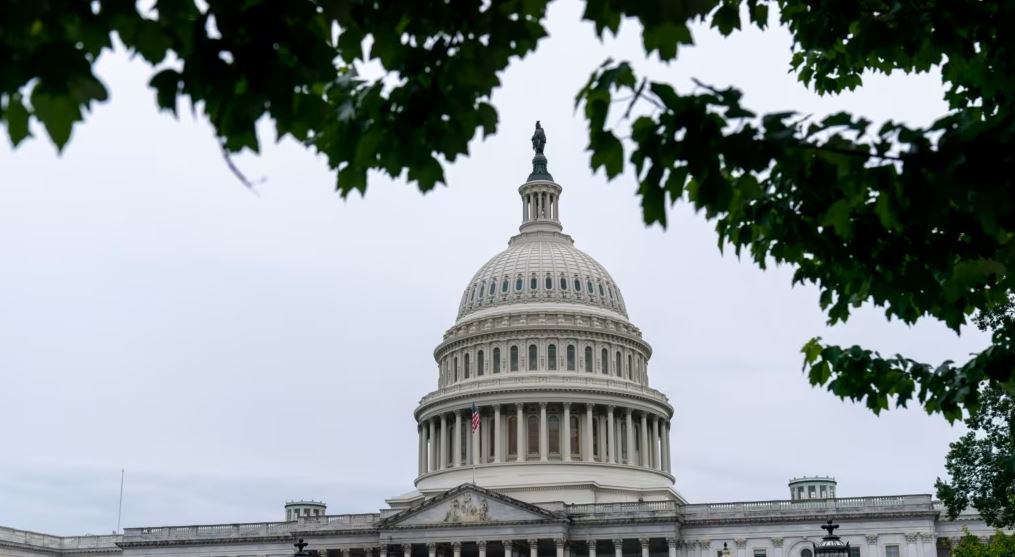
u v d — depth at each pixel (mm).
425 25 13438
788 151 13695
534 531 127312
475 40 13453
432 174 14609
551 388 148875
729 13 16703
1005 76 17641
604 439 150625
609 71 12750
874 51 22703
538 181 173500
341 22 13125
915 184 13023
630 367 160750
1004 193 12609
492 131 14328
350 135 14633
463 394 152000
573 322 157125
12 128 10820
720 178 13391
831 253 16781
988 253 16281
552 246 168250
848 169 13766
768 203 17547
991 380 22766
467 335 158250
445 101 13719
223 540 141375
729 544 128500
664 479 154375
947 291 17297
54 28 10969
